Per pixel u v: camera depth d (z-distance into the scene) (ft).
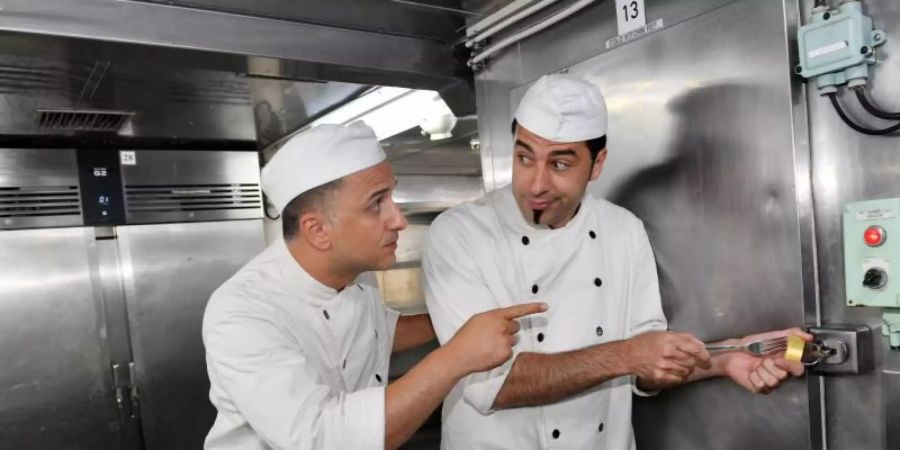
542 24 4.91
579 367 3.47
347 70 5.35
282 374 3.09
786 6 3.46
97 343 8.07
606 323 4.09
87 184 8.02
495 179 5.69
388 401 3.00
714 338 4.00
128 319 8.31
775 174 3.58
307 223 3.34
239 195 9.04
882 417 3.34
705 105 3.92
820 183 3.56
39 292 7.75
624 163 4.53
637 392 4.27
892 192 3.24
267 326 3.25
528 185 3.64
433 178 10.97
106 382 8.13
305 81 5.91
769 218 3.63
